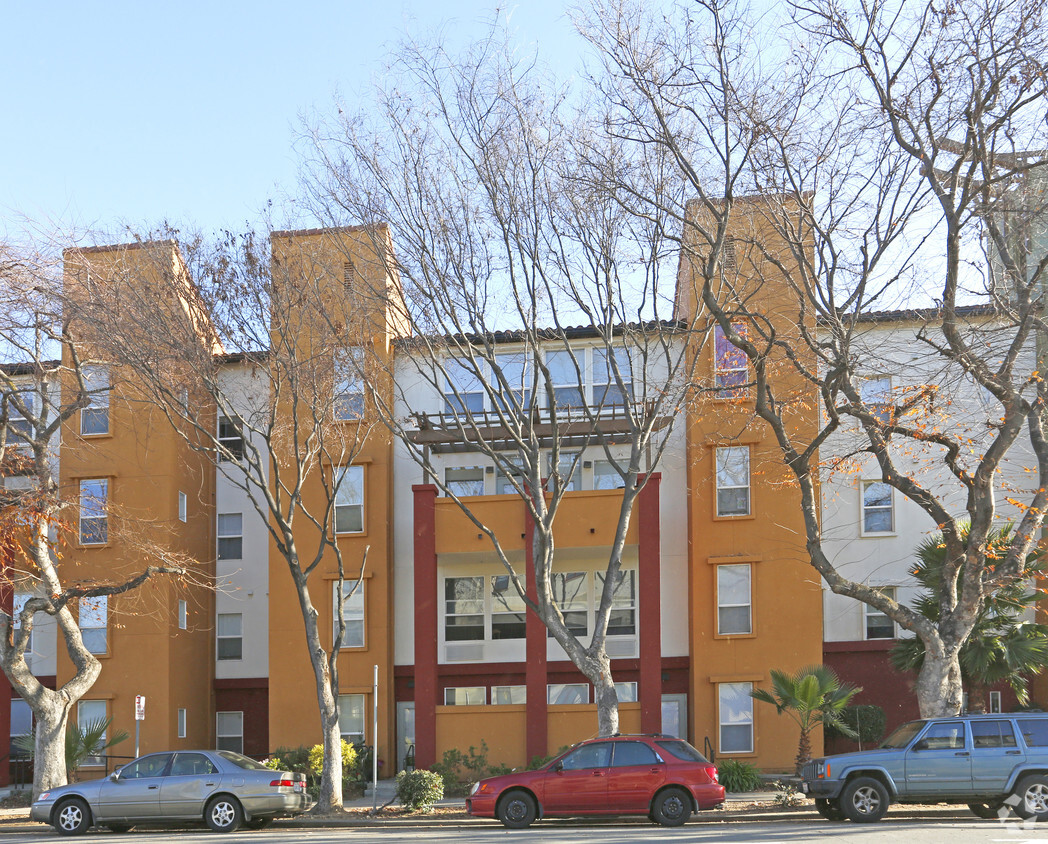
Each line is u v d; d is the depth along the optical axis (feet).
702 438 87.86
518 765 81.00
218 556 103.71
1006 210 58.39
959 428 85.56
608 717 63.93
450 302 66.18
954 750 55.57
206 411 96.99
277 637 92.38
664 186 63.93
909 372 86.74
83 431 97.19
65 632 76.23
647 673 80.84
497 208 64.59
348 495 93.66
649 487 83.20
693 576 86.84
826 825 53.83
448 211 65.21
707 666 85.46
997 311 62.54
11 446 83.10
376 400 72.38
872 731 86.74
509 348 93.09
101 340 69.46
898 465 89.71
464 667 93.35
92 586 79.46
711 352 86.12
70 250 73.56
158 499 94.94
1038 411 62.49
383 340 81.76
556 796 59.11
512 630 94.02
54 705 74.43
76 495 84.84
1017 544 61.36
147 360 68.28
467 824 62.49
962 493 89.04
